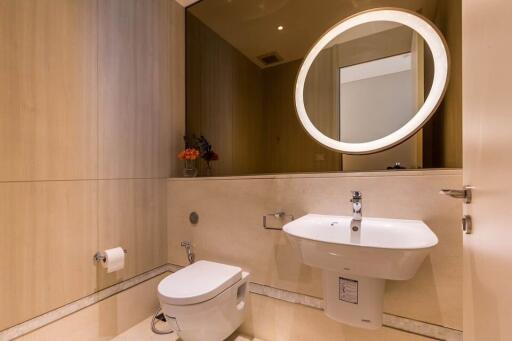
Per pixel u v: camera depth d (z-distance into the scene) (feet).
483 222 1.91
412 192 3.80
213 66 6.59
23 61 3.87
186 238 6.00
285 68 5.74
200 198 5.80
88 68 4.71
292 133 5.63
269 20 5.92
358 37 4.94
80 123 4.58
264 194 5.01
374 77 4.78
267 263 4.97
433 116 4.30
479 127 2.01
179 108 6.76
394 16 4.64
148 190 5.83
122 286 5.22
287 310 4.77
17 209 3.79
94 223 4.77
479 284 2.00
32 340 3.90
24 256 3.84
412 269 2.93
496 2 1.65
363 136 4.83
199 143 6.34
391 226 3.57
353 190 4.20
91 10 4.76
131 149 5.47
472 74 2.18
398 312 3.88
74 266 4.45
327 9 5.30
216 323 4.30
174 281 4.43
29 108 3.93
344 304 3.69
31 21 3.96
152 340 4.98
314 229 3.89
